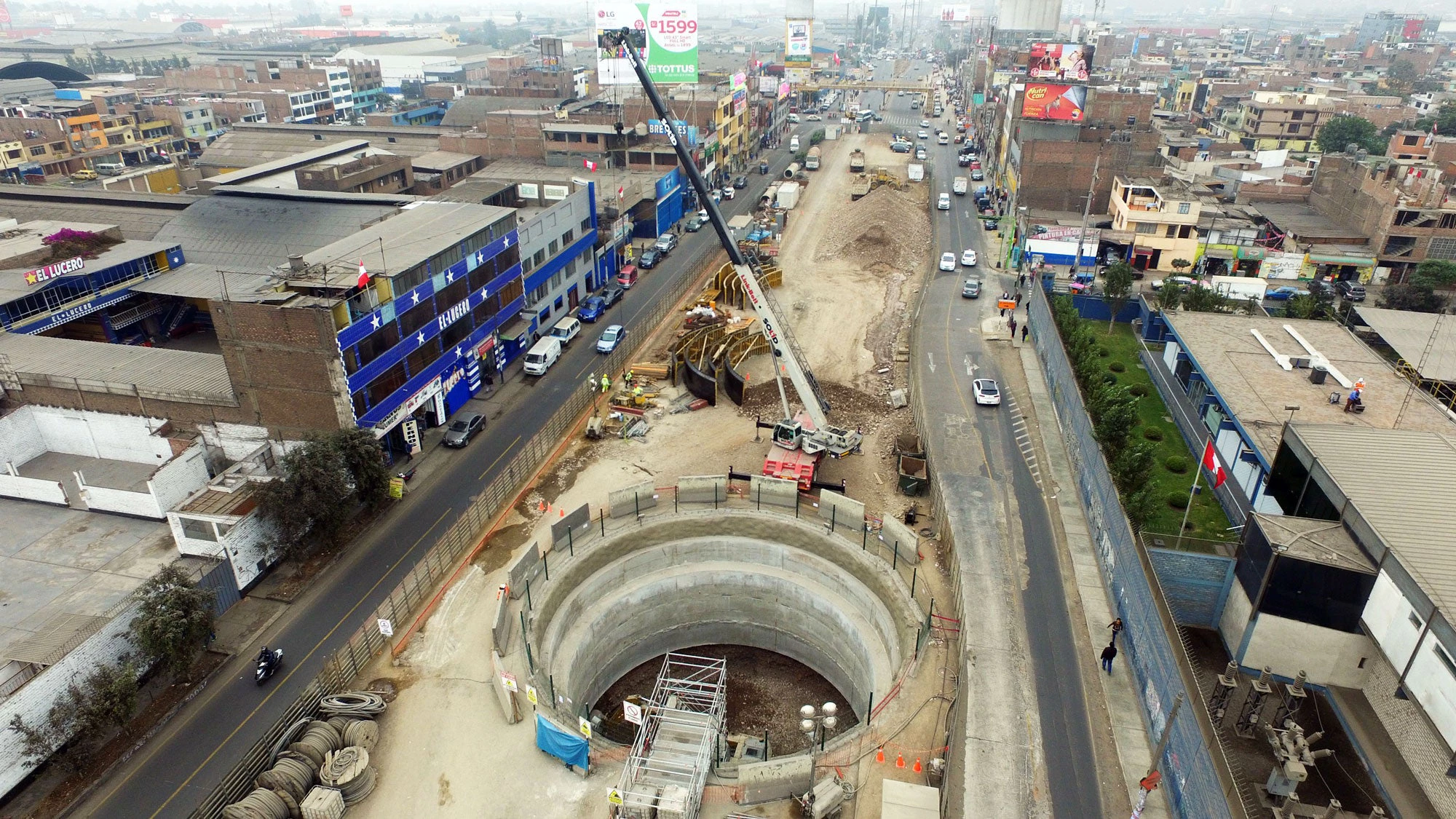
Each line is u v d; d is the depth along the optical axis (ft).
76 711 102.68
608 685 153.28
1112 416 162.61
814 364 225.97
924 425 190.39
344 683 119.03
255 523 136.67
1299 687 105.81
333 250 177.17
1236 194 368.89
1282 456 136.77
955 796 102.06
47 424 162.91
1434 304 254.47
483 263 199.72
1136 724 112.57
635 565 155.33
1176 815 97.25
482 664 124.88
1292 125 521.24
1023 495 165.17
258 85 652.89
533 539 153.28
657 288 285.84
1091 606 134.72
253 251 230.07
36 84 588.09
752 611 161.58
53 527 145.28
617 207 289.74
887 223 338.13
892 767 107.14
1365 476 120.57
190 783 104.01
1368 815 100.07
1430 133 469.16
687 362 208.44
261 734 111.24
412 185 317.42
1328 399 165.89
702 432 190.39
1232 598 125.08
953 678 120.67
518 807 102.68
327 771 102.53
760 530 159.84
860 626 144.25
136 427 160.35
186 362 167.73
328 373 147.74
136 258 205.87
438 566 142.61
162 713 113.91
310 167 299.58
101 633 111.24
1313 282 270.67
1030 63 428.15
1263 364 183.11
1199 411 192.44
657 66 376.48
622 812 99.60
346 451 145.89
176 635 112.37
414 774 106.83
